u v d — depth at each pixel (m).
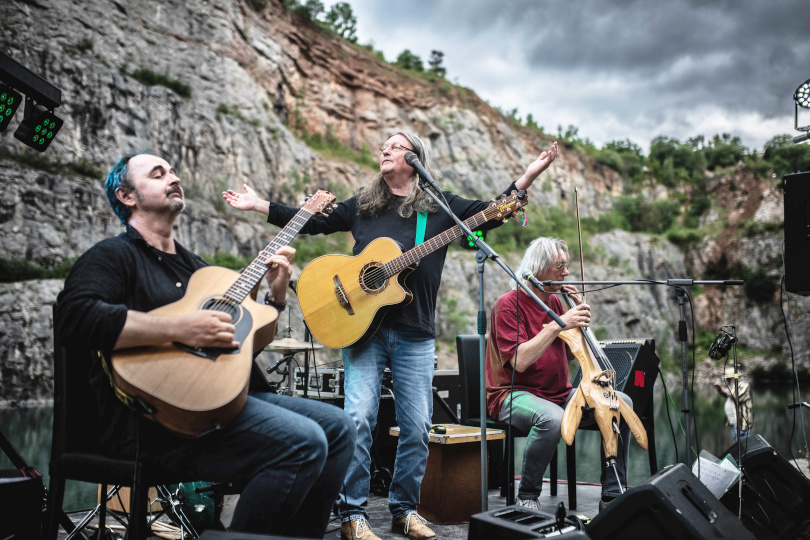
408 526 2.76
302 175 28.83
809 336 41.81
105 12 23.08
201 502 2.70
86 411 1.91
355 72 37.97
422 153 2.98
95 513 2.35
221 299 1.97
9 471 2.10
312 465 1.79
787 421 17.92
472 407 3.54
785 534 2.60
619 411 2.98
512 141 45.19
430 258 2.91
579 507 3.49
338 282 2.78
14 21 19.84
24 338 15.95
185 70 25.55
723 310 44.56
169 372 1.73
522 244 40.16
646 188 55.72
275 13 33.97
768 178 52.06
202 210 22.62
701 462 2.69
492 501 3.71
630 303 40.69
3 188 17.33
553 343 3.38
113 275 1.85
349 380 2.81
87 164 19.77
